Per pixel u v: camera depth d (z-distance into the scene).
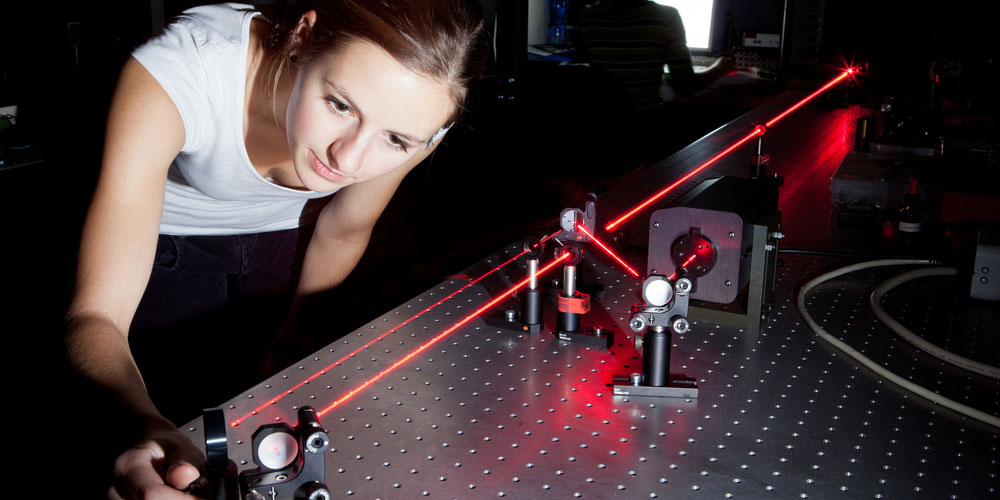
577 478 0.73
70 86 2.48
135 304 0.85
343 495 0.69
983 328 1.06
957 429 0.81
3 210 2.23
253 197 1.27
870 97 2.81
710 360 0.97
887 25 3.14
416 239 3.33
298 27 0.80
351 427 0.80
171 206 1.32
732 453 0.77
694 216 1.04
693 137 4.54
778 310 1.12
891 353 0.99
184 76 0.95
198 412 1.54
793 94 3.21
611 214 1.53
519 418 0.83
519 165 3.76
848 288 1.21
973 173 1.61
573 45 4.62
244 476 0.59
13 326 2.25
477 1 0.82
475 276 1.24
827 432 0.81
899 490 0.71
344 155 0.78
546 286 1.18
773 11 4.22
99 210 0.85
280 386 0.88
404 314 1.09
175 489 0.57
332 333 1.51
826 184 1.82
